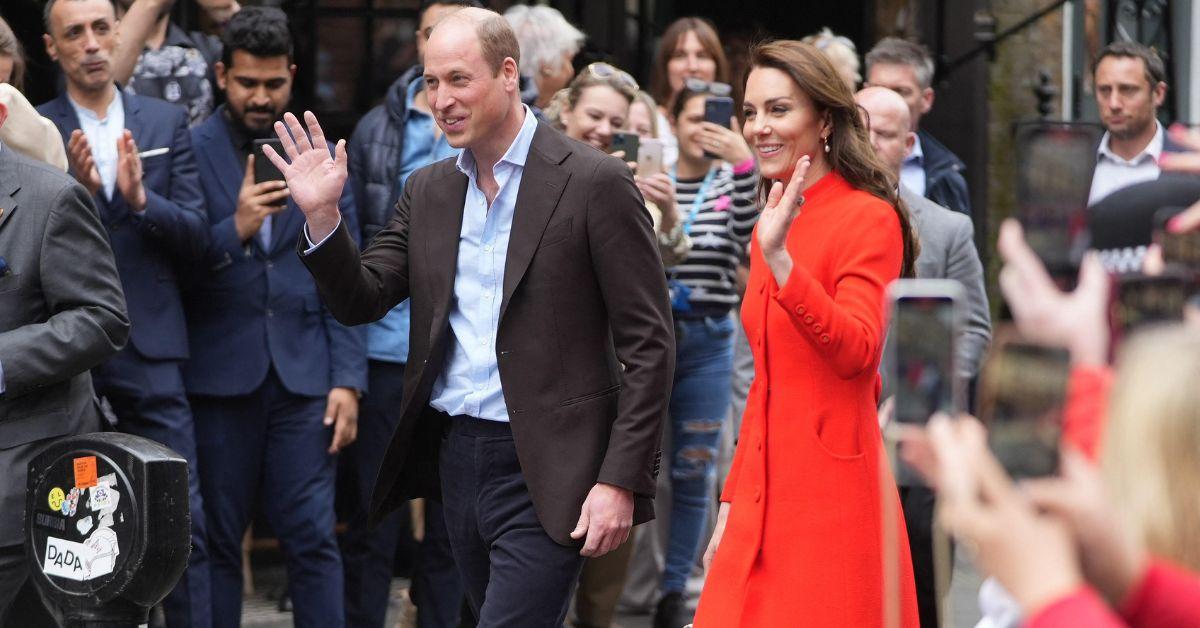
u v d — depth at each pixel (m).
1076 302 4.53
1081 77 22.03
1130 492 3.87
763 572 8.91
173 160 12.72
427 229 9.59
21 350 9.48
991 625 5.47
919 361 4.75
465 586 10.02
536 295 9.23
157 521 7.70
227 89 13.03
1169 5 21.52
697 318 14.01
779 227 8.37
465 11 9.32
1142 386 3.91
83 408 10.06
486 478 9.44
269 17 12.93
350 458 14.06
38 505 8.00
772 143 9.09
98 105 12.66
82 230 9.87
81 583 7.86
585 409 9.26
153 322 12.28
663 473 15.47
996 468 3.75
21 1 15.40
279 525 12.84
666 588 14.20
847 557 8.74
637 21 20.84
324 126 17.69
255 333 12.68
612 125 13.32
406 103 13.52
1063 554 3.65
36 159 10.44
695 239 14.02
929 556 10.85
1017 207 6.12
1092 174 6.14
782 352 8.92
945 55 21.33
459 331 9.50
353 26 17.67
